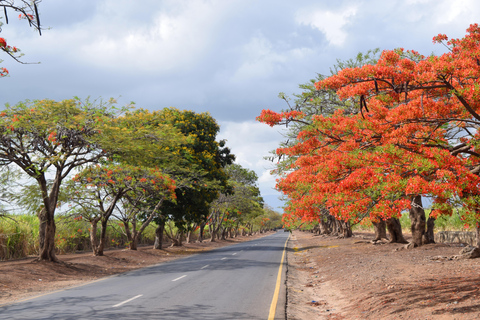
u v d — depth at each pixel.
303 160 10.21
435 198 7.51
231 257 26.86
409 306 8.34
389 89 8.76
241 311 8.95
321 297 11.82
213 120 37.94
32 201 21.89
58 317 8.41
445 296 8.68
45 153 20.31
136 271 20.31
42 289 14.46
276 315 8.58
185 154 32.31
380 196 8.06
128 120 21.86
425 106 8.79
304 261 24.00
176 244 45.56
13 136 19.09
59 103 18.94
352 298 10.76
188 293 11.59
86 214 26.19
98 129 19.19
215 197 37.84
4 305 10.80
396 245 25.88
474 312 7.09
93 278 18.38
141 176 26.02
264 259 24.55
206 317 8.28
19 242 26.80
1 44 7.42
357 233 53.25
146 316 8.34
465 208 7.48
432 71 7.93
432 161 7.36
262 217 114.56
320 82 8.61
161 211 33.91
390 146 7.87
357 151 8.87
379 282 12.04
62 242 30.17
